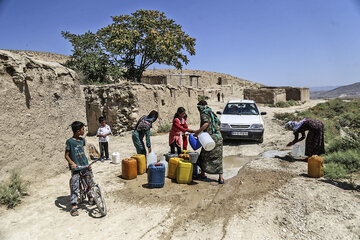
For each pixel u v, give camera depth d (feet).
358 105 68.44
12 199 14.65
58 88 20.79
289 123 22.91
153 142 34.37
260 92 108.58
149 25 85.81
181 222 13.26
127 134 39.37
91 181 14.49
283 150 28.43
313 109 68.28
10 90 16.29
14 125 16.51
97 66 65.92
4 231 12.14
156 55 87.92
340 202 14.14
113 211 14.47
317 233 11.81
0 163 15.53
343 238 11.32
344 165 19.56
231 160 25.41
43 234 12.07
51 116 19.76
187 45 94.63
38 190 16.88
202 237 11.89
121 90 39.63
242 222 13.00
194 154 20.40
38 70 18.61
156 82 122.72
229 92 169.48
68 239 11.75
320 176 18.35
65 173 20.62
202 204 15.14
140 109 40.88
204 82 191.42
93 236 12.03
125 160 19.62
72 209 13.98
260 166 21.45
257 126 31.53
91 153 26.63
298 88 123.54
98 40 72.18
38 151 18.30
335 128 37.37
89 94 41.57
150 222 13.26
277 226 12.59
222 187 17.71
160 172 17.65
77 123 14.25
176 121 21.68
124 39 79.20
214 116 18.13
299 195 15.38
